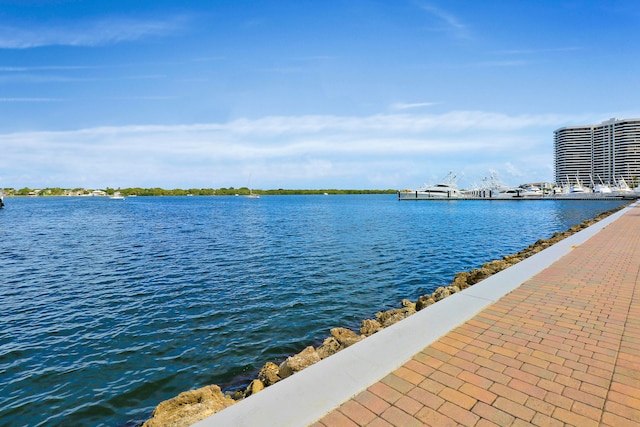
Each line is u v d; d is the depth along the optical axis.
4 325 9.55
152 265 17.14
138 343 8.36
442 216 51.34
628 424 2.83
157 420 4.66
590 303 5.75
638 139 125.25
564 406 3.08
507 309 5.51
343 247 22.27
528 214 55.41
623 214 23.88
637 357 3.93
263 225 37.53
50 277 14.91
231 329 9.15
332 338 7.16
